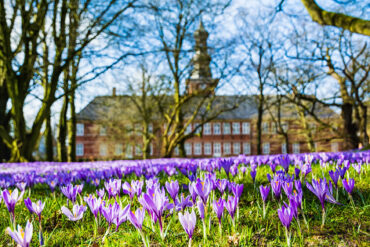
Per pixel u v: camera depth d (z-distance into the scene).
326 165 5.25
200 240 2.24
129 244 2.26
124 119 39.56
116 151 59.97
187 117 64.19
